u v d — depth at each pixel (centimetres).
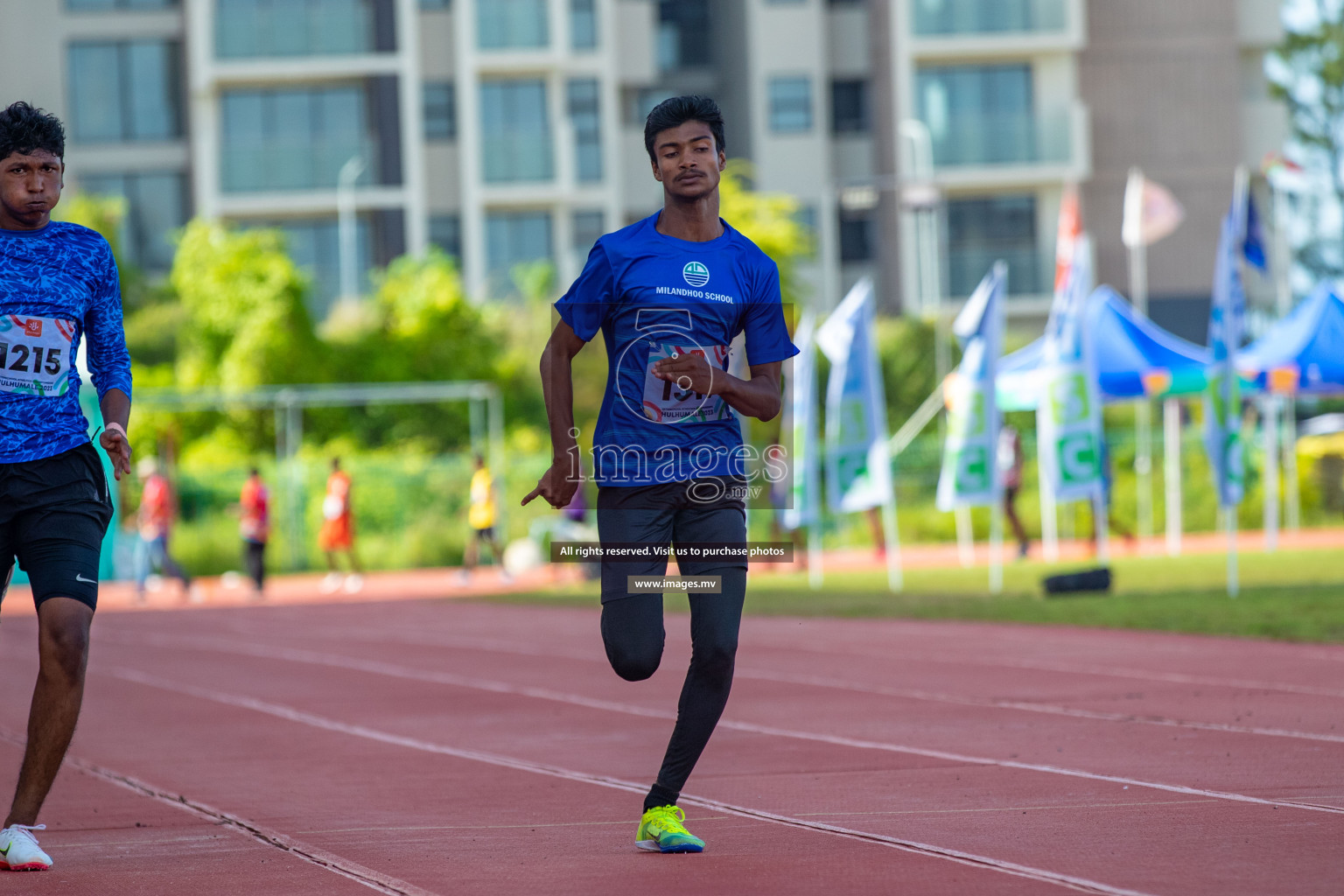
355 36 10419
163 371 8838
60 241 1278
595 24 10925
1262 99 11381
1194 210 11119
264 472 7731
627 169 11450
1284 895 1040
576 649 3431
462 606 5119
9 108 1264
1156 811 1386
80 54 10694
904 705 2292
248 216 10506
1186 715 2072
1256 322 11069
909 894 1073
